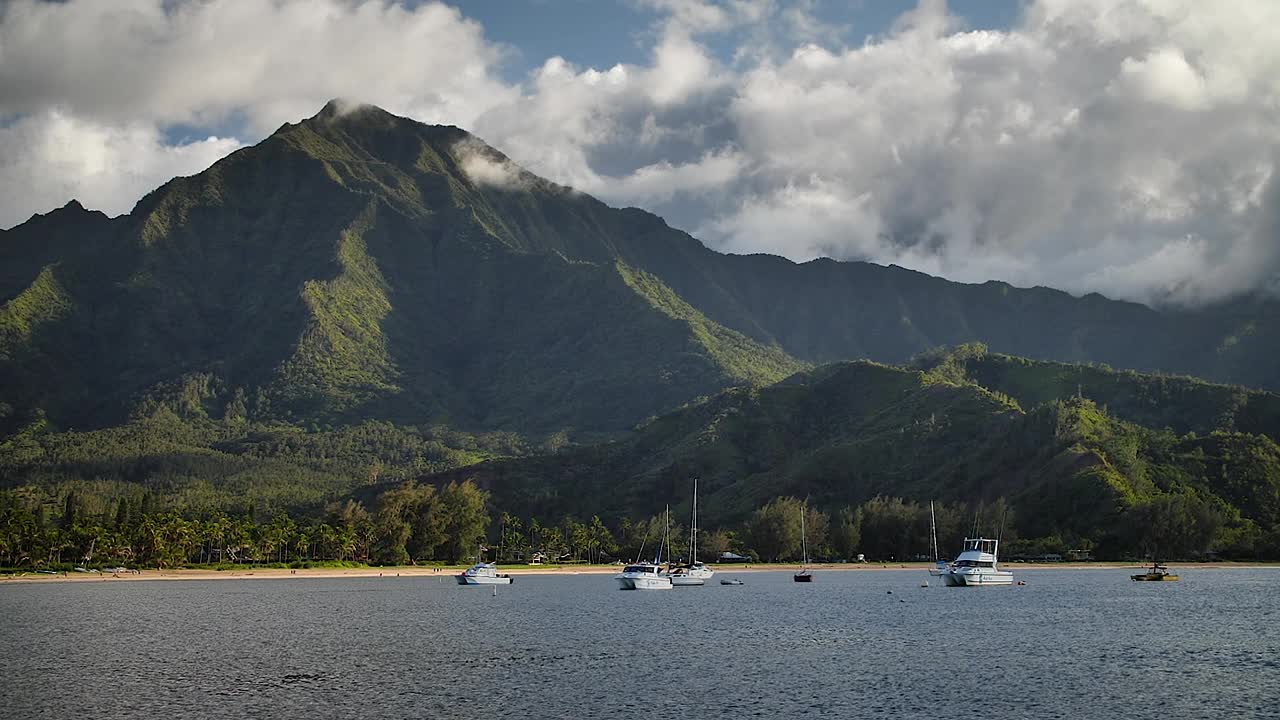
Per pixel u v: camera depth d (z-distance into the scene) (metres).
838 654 119.62
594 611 176.00
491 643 129.38
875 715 87.00
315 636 136.75
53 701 91.75
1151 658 116.38
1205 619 156.88
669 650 123.00
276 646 126.25
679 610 177.50
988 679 102.94
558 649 123.69
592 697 93.56
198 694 94.81
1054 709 89.38
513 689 97.25
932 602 192.75
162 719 85.00
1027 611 171.88
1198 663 112.75
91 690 96.69
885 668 109.50
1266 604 182.38
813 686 98.94
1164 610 172.00
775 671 107.44
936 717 86.38
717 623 154.25
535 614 169.75
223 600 197.75
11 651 121.19
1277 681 101.94
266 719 85.00
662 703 91.12
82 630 142.88
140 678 102.88
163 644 127.94
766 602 195.00
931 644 128.50
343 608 180.75
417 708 89.12
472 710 88.38
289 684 99.69
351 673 105.94
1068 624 150.88
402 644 128.50
